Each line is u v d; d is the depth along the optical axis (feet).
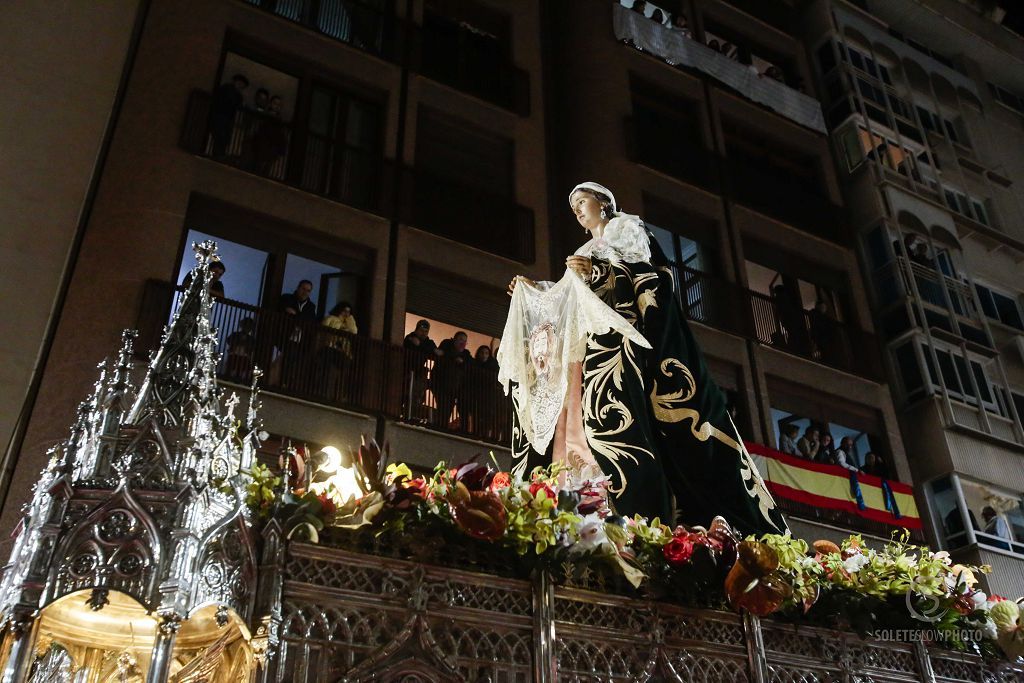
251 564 10.27
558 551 12.51
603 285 18.63
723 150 79.46
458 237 61.93
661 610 13.38
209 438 10.71
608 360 17.26
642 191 72.13
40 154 48.37
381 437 51.60
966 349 78.38
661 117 79.25
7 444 40.91
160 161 52.47
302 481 12.22
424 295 60.03
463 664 11.35
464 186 63.87
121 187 50.49
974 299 82.43
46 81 50.31
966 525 69.10
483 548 12.20
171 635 9.09
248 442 11.54
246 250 55.11
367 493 11.66
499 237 63.62
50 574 9.23
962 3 105.40
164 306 47.06
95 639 11.90
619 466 16.11
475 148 68.54
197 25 58.29
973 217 91.04
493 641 11.75
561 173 71.26
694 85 81.20
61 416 42.52
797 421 72.38
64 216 47.47
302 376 50.65
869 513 66.54
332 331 52.39
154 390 10.76
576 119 73.61
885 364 77.87
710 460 16.84
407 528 11.79
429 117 66.95
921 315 77.66
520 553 12.18
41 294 45.01
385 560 11.35
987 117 100.89
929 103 95.71
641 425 16.48
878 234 82.12
